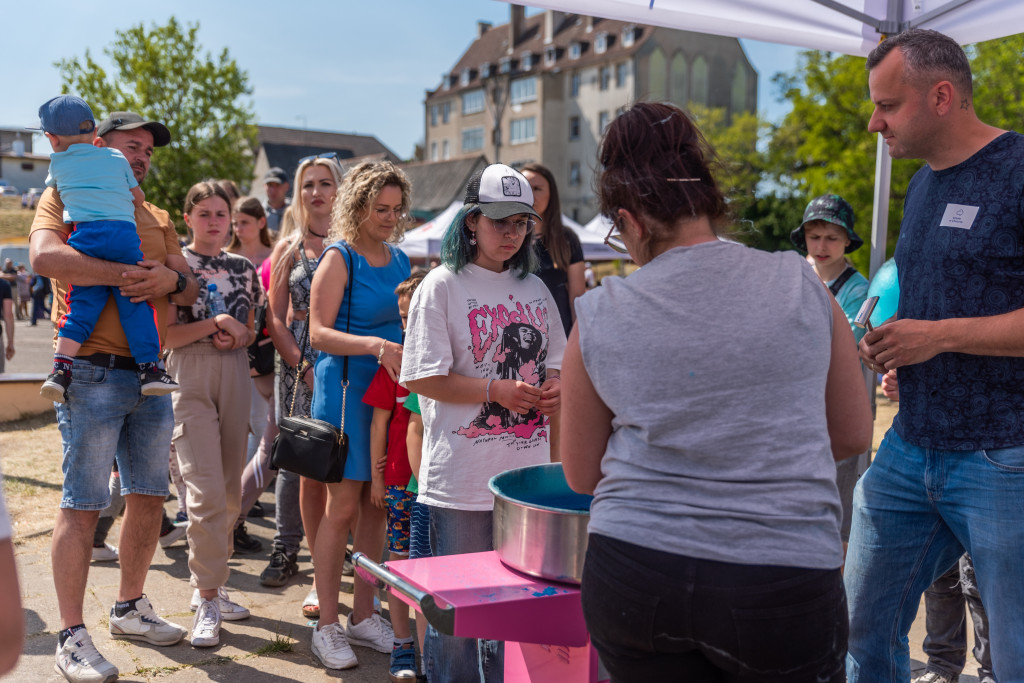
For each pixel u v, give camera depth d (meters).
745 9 3.27
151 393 3.05
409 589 1.76
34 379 8.37
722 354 1.41
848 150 19.39
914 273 2.28
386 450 3.23
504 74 57.34
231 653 3.34
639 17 3.27
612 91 53.25
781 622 1.36
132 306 3.09
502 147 60.25
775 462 1.40
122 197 3.12
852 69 19.73
